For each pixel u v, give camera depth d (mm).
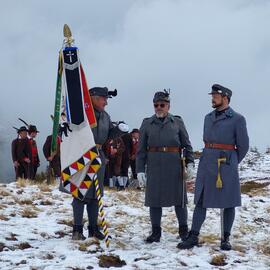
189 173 8336
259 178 23125
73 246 7422
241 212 12219
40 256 6910
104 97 8164
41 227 8711
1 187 12719
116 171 17281
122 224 9516
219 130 7918
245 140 7883
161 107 8367
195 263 6879
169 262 6875
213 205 7789
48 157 15789
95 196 8000
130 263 6805
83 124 7793
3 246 7285
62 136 7859
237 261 7141
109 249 7477
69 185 7797
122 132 8328
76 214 7957
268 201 14281
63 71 7832
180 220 8500
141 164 8508
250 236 9430
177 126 8422
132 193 14430
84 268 6441
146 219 10273
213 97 8023
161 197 8266
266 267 6891
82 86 7848
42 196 11945
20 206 10609
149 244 8062
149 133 8430
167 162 8320
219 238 8742
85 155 7738
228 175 7828
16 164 16938
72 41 7887
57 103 7918
